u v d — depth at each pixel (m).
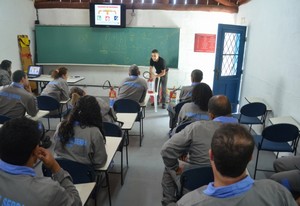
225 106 1.84
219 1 6.24
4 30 5.79
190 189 1.81
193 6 6.38
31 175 1.08
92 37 6.70
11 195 1.02
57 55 6.88
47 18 6.84
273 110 4.05
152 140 4.28
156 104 5.93
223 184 0.86
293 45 3.47
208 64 6.68
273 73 4.10
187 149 1.88
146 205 2.62
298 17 3.36
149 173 3.24
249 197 0.82
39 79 5.79
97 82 7.11
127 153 3.46
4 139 1.03
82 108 2.03
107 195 2.77
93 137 2.01
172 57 6.63
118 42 6.68
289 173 2.13
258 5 4.94
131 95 4.21
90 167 1.93
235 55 5.75
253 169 3.43
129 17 6.59
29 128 1.08
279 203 0.83
